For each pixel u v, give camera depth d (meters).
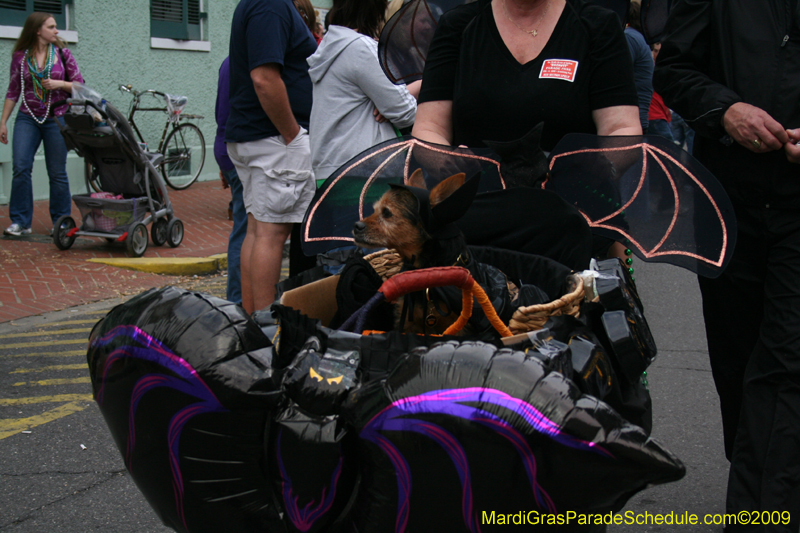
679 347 5.23
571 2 2.78
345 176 2.68
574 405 1.45
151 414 1.70
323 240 2.67
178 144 11.92
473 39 2.84
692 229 2.41
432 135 2.96
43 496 3.20
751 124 2.49
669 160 2.43
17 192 8.20
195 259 7.64
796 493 2.54
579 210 2.61
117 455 3.61
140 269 7.39
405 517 1.56
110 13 10.70
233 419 1.63
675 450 3.66
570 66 2.71
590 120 2.82
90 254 7.74
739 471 2.66
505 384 1.46
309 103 4.64
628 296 2.12
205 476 1.69
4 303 6.19
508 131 2.81
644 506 3.16
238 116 4.44
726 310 2.89
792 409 2.55
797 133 2.45
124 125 7.30
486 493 1.49
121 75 11.02
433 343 1.61
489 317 1.86
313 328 1.85
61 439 3.77
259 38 4.16
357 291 2.18
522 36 2.76
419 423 1.47
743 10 2.61
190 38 12.15
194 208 10.52
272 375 1.65
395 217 2.28
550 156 2.63
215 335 1.66
